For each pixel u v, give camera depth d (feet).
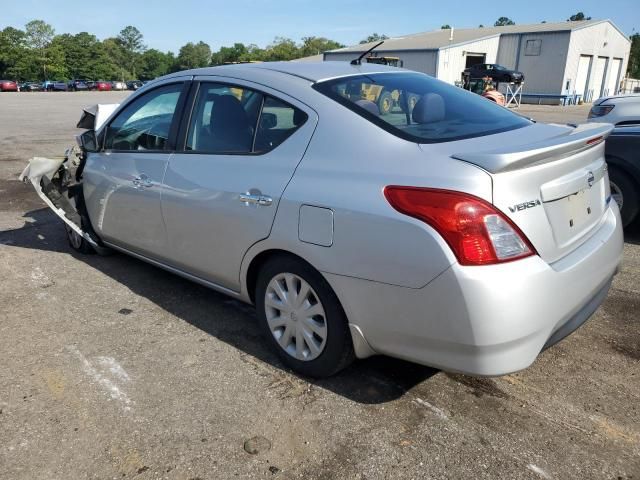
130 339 11.13
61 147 39.58
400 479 7.40
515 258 7.23
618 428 8.34
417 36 145.79
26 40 338.13
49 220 20.24
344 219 8.10
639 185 17.19
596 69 126.72
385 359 10.27
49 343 10.97
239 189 9.74
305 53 326.44
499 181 7.23
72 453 7.90
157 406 8.93
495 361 7.31
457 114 9.70
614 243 9.39
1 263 15.55
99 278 14.35
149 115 12.55
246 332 11.42
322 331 9.04
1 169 30.50
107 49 434.71
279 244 9.09
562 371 9.86
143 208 12.29
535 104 115.96
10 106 94.89
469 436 8.20
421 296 7.48
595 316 12.00
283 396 9.18
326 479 7.42
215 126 10.80
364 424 8.48
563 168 8.09
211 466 7.65
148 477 7.47
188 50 471.21
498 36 123.75
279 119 9.68
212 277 11.07
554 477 7.40
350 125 8.78
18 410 8.84
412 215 7.47
